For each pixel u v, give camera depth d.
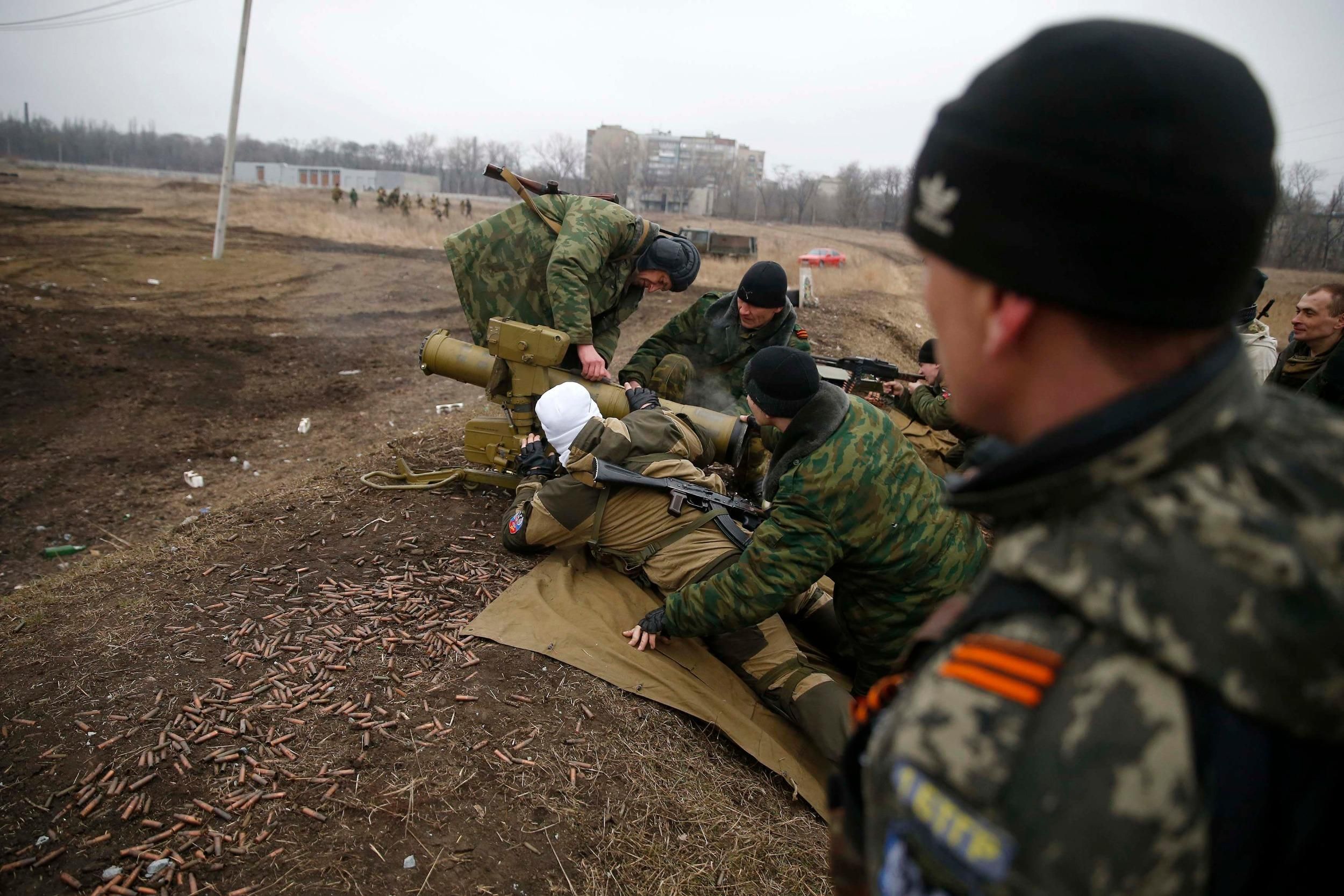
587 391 3.64
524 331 4.05
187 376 9.81
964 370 0.76
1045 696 0.62
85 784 2.51
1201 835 0.56
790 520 2.94
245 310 13.62
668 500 3.51
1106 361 0.66
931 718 0.67
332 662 3.09
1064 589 0.63
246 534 4.17
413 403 9.26
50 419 8.15
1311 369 5.05
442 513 4.43
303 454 7.67
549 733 2.84
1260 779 0.57
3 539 5.83
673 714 3.06
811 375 2.98
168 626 3.32
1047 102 0.64
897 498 2.98
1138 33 0.65
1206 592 0.57
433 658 3.13
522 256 4.26
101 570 3.93
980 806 0.61
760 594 2.97
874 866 0.71
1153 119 0.60
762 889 2.43
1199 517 0.59
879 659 3.22
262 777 2.54
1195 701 0.57
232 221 27.41
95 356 10.07
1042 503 0.69
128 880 2.21
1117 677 0.59
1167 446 0.62
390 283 17.75
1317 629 0.55
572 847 2.44
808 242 43.31
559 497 3.53
